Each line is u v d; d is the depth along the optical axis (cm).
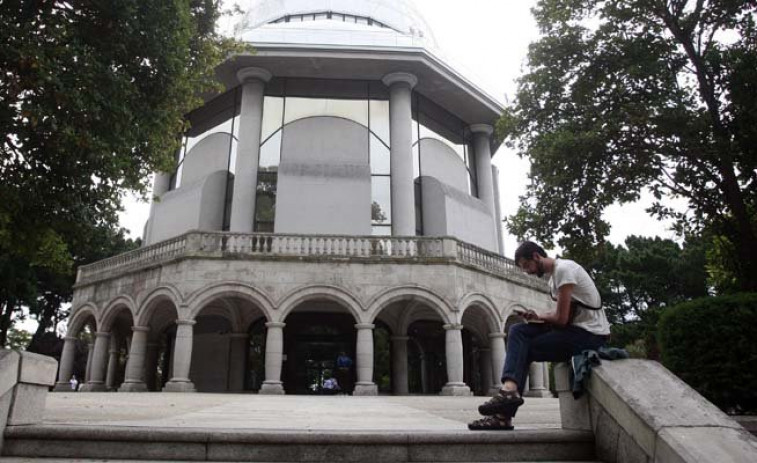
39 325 3691
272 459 404
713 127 1098
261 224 2491
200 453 406
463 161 3052
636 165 1177
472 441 412
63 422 576
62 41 976
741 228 1096
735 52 1070
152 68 1137
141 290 2069
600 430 416
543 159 1270
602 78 1268
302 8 3103
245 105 2581
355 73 2683
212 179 2567
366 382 1861
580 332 461
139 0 1055
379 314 2252
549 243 1344
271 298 1916
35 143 995
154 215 2769
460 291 1997
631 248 4144
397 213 2489
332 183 2475
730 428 333
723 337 769
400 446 408
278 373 1855
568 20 1323
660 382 392
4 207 1009
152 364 2405
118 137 1041
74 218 1179
